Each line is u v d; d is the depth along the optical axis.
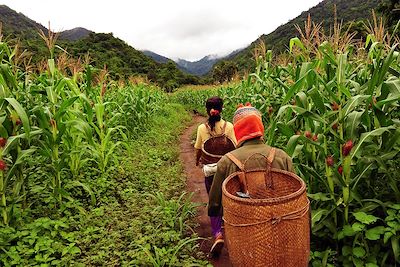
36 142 4.33
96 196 5.15
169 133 11.62
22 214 4.07
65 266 3.37
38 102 4.58
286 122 3.84
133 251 3.66
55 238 3.86
